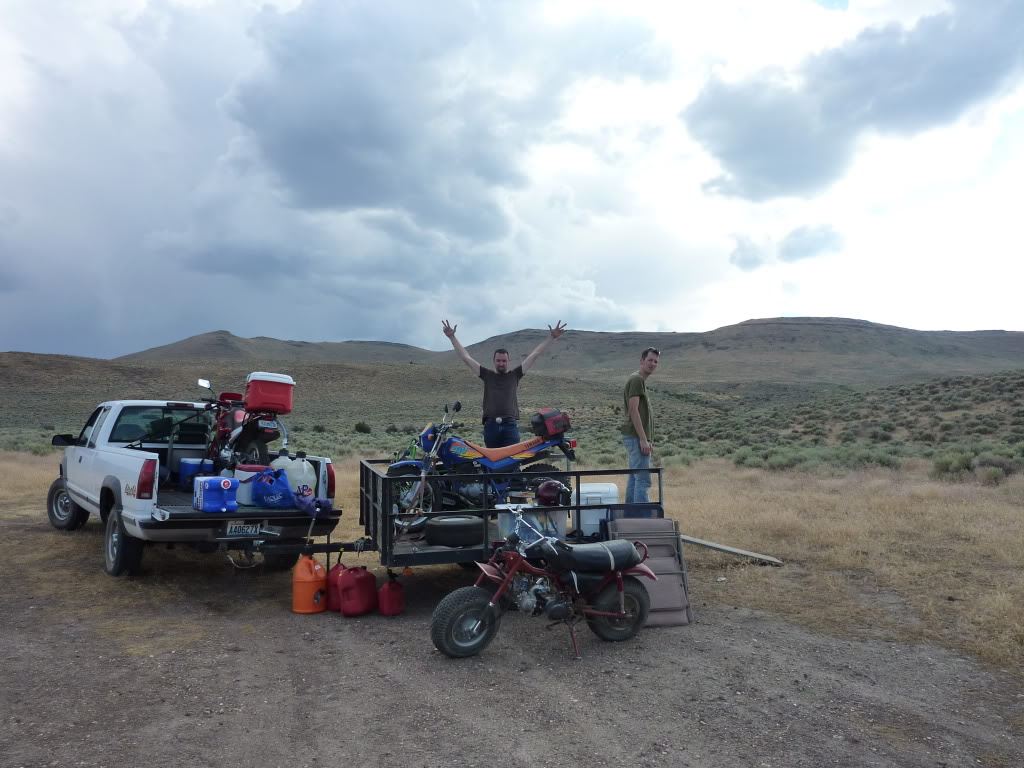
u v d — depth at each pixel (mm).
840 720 4406
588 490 7246
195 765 3770
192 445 9367
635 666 5363
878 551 8711
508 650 5758
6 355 107750
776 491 14750
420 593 7648
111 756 3852
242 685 4949
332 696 4773
